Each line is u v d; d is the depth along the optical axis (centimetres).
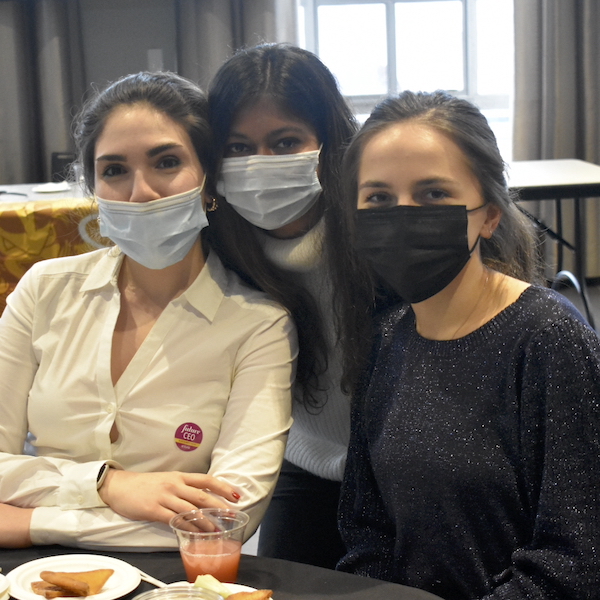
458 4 543
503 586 109
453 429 116
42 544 120
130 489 120
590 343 111
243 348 140
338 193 145
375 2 541
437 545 118
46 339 141
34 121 508
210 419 137
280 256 150
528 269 146
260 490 127
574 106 505
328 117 148
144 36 515
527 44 496
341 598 98
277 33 491
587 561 104
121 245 137
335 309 147
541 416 112
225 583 101
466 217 119
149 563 110
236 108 142
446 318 124
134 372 136
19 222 194
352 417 137
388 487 123
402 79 554
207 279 143
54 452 138
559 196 293
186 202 134
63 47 493
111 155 132
